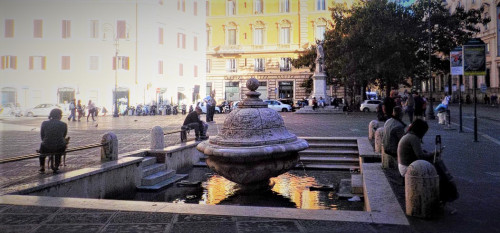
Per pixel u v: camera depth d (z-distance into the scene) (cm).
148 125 2314
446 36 3350
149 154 1048
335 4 3862
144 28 3803
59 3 3509
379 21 3152
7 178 748
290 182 940
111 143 894
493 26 4644
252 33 4953
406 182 501
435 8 3225
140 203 555
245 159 745
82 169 783
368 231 436
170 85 4175
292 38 4884
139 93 3788
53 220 484
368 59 3184
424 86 7419
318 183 923
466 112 3047
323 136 1401
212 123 2269
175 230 443
